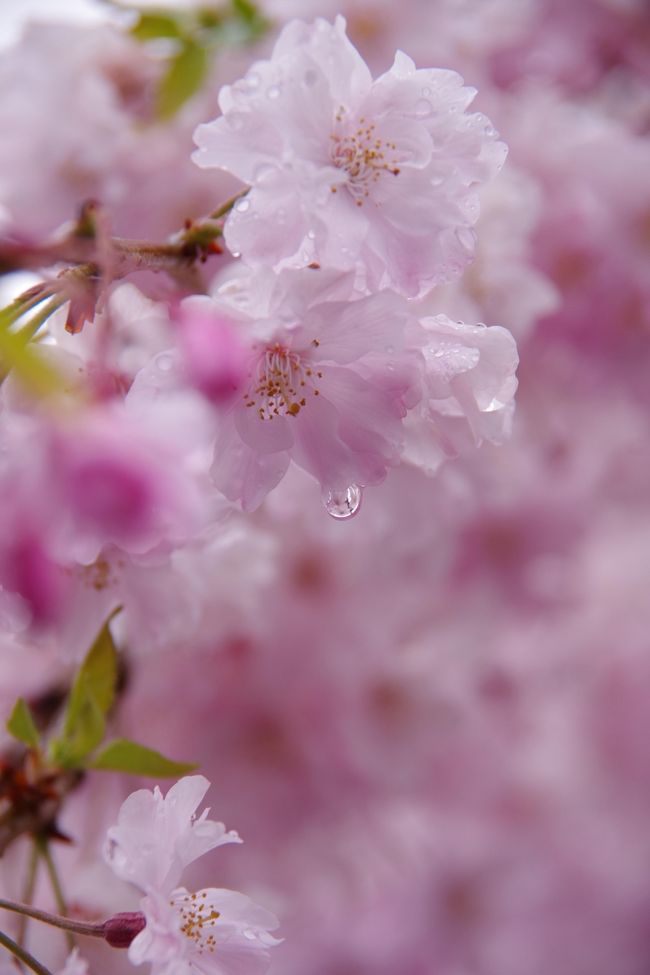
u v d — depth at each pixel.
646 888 0.94
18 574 0.34
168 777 0.43
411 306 0.42
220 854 0.60
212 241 0.40
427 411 0.40
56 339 0.40
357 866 0.64
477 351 0.40
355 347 0.39
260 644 0.58
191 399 0.36
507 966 0.89
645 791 0.91
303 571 0.57
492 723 0.79
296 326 0.39
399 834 0.71
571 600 0.81
